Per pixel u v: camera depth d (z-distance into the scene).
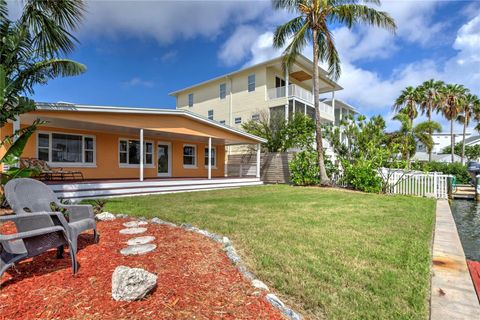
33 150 9.33
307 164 13.28
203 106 22.22
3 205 5.57
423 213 6.29
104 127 9.88
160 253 3.12
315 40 12.24
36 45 6.32
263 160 15.91
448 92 24.78
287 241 3.84
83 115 8.30
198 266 2.81
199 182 11.59
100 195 8.62
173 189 10.66
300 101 17.70
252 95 19.02
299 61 17.94
